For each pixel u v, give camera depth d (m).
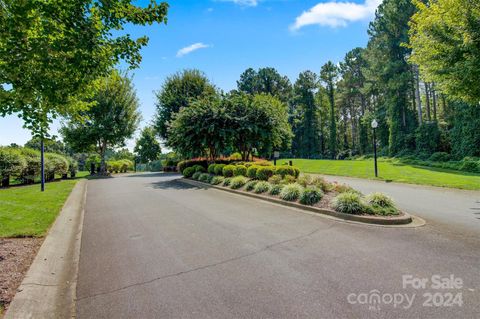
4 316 2.72
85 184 16.48
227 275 3.61
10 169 14.54
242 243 4.84
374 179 14.00
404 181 12.68
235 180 11.16
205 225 6.09
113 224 6.53
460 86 8.75
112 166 31.33
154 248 4.75
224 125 16.17
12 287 3.27
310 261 3.97
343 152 43.34
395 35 30.12
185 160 22.58
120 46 4.61
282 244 4.72
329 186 8.63
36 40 4.07
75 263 4.25
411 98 34.03
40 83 4.23
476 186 10.41
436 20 8.98
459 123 22.27
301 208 7.36
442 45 8.84
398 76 28.94
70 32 3.95
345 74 47.59
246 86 51.06
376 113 37.91
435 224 5.75
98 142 25.31
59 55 4.17
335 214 6.46
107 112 24.67
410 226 5.61
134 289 3.33
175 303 2.98
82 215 7.76
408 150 27.94
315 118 47.72
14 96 4.38
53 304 3.09
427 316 2.63
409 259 3.95
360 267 3.72
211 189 11.96
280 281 3.40
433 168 19.84
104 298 3.15
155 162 38.97
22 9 3.71
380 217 5.96
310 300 2.95
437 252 4.20
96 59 4.38
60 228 6.08
